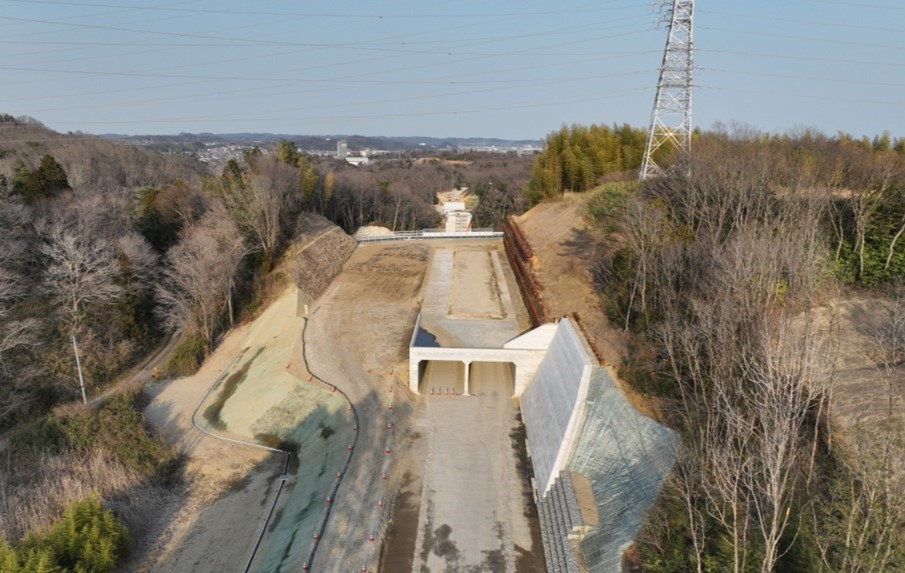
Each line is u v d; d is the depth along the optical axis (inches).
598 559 939.3
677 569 821.2
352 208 4178.2
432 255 2797.7
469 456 1379.2
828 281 1293.1
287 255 2426.2
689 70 2090.3
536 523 1159.6
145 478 1395.2
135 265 2065.7
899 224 1309.1
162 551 1192.2
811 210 1318.9
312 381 1694.1
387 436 1427.2
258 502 1330.0
